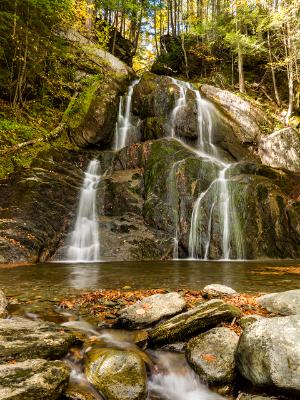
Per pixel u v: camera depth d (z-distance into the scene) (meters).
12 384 2.74
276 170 14.07
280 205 12.22
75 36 19.20
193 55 26.36
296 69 20.45
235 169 13.73
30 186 11.26
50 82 16.64
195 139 16.08
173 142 14.36
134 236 11.66
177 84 18.41
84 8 19.39
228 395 3.30
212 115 16.94
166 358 3.74
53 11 15.16
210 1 29.84
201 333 3.94
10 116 14.38
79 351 3.63
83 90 17.47
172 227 12.02
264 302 4.74
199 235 12.04
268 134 17.58
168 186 12.64
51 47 16.55
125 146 15.89
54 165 12.93
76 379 3.24
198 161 13.09
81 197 12.30
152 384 3.44
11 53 14.91
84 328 4.12
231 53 25.08
